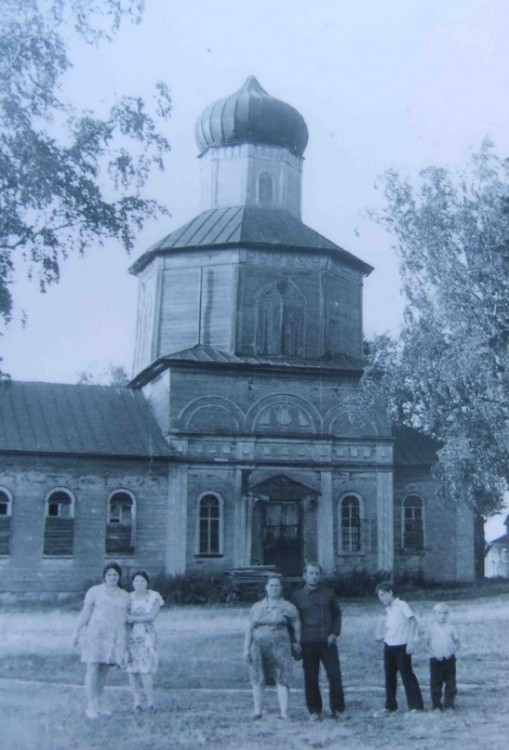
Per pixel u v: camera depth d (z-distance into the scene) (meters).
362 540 36.03
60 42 21.67
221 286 37.47
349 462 36.38
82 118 22.16
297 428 36.09
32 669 17.12
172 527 34.22
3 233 21.44
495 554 66.44
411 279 32.69
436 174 32.66
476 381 30.69
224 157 40.84
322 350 37.59
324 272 38.22
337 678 12.86
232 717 12.88
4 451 32.72
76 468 33.69
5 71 21.19
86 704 13.72
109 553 33.50
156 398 36.69
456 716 12.84
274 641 12.87
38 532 32.91
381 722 12.52
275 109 40.53
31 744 11.37
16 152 21.14
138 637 13.35
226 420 35.50
